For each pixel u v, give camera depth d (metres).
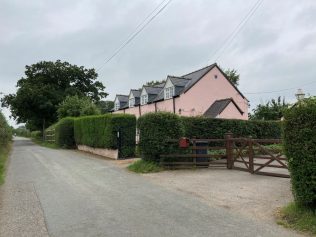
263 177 11.87
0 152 23.73
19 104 51.62
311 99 7.00
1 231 6.70
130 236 6.17
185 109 33.69
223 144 20.06
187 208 8.00
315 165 6.63
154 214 7.55
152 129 14.83
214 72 35.72
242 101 37.06
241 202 8.45
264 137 22.19
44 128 54.75
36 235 6.41
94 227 6.76
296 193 7.10
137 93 43.50
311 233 6.13
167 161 14.70
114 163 17.77
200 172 13.61
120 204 8.58
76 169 15.55
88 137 25.45
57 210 8.16
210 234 6.15
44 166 16.92
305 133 6.80
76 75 57.38
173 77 36.03
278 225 6.62
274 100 40.94
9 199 9.48
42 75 56.28
